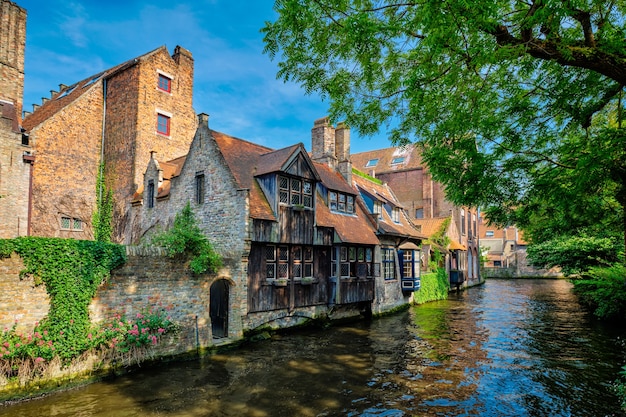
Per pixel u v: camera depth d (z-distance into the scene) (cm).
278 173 1423
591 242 2130
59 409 777
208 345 1180
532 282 4575
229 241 1348
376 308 1928
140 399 834
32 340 830
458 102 586
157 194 1789
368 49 516
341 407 817
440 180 654
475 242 4269
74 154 2206
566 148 609
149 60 2305
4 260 830
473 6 409
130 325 993
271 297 1392
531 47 486
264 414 776
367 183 2541
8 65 1961
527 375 1032
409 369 1076
